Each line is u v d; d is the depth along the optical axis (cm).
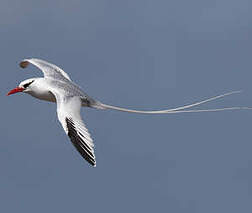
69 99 1984
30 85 2108
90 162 1781
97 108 2083
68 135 1836
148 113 2127
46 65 2247
